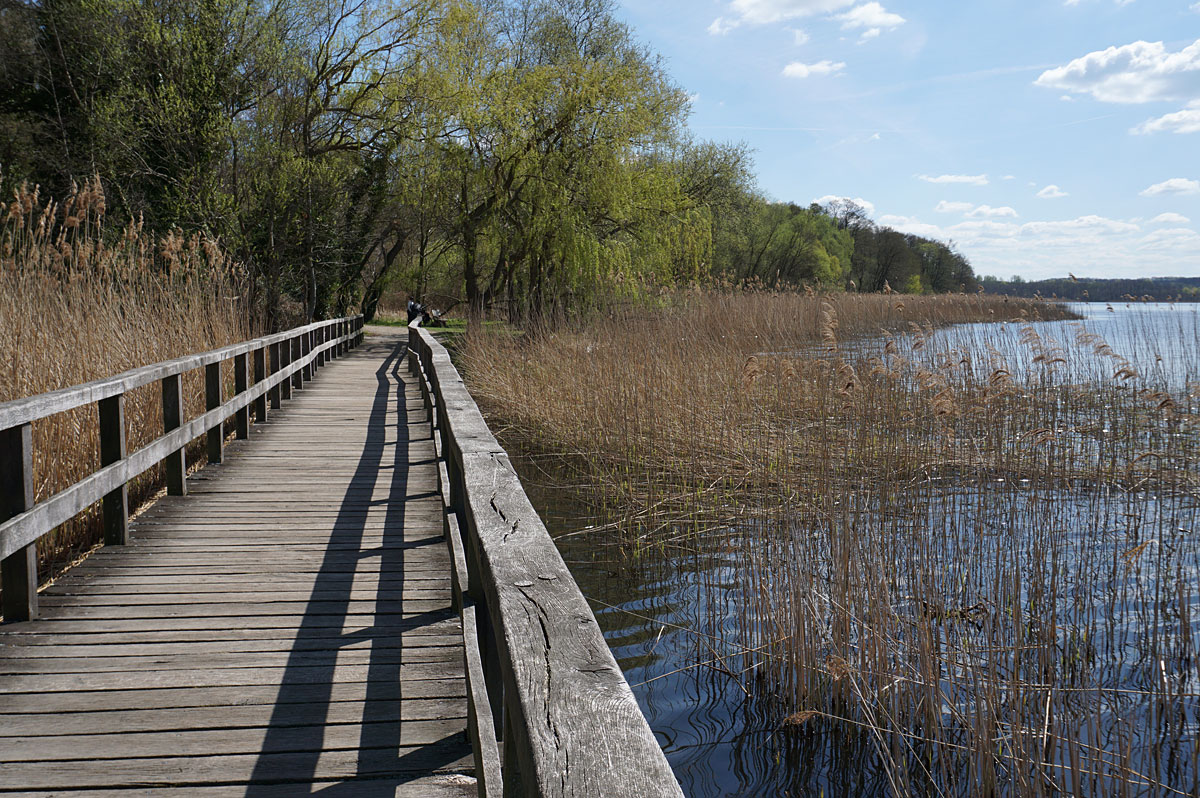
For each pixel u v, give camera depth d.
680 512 6.45
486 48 20.53
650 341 10.56
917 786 3.16
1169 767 3.18
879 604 3.93
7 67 20.03
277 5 18.64
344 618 3.49
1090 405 9.74
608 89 19.05
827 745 3.44
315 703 2.76
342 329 20.23
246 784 2.29
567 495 7.37
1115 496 6.79
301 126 19.67
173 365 5.20
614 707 0.97
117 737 2.52
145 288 7.71
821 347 11.55
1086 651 4.05
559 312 13.71
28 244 6.58
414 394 11.44
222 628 3.37
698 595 5.03
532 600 1.31
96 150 18.31
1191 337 12.37
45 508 3.42
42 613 3.49
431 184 20.44
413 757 2.44
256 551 4.38
